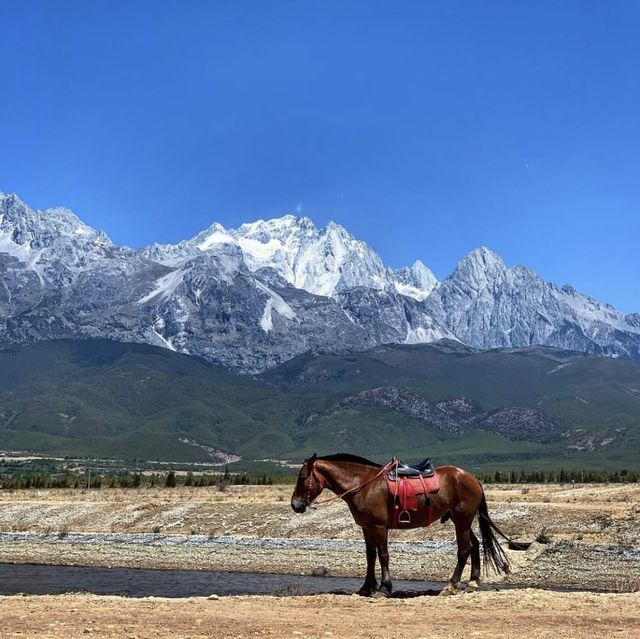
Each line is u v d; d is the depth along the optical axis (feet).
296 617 66.13
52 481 481.87
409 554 208.44
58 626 61.41
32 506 323.98
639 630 60.95
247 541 246.68
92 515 302.25
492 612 68.08
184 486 472.85
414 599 75.51
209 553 235.61
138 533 273.54
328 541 235.61
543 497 275.39
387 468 86.33
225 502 301.22
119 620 64.08
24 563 233.76
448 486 86.69
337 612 68.69
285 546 235.40
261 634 59.72
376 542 85.30
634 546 181.78
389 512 85.66
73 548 254.88
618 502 252.01
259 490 399.65
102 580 193.06
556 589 160.15
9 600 75.41
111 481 480.64
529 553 185.47
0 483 481.46
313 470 86.43
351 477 86.17
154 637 58.39
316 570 200.64
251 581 188.75
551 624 63.31
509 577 171.12
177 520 281.95
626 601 72.23
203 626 62.23
